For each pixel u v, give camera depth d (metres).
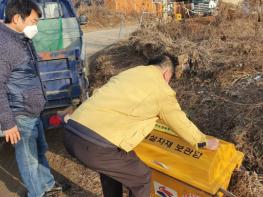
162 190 2.81
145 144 2.88
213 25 8.17
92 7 19.31
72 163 4.39
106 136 2.49
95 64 8.01
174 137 2.83
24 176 3.40
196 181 2.53
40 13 2.98
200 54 5.82
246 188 3.20
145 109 2.49
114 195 3.09
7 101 2.87
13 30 2.85
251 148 3.66
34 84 3.16
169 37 7.46
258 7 8.99
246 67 5.31
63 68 4.68
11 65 2.85
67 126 2.64
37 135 3.37
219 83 5.07
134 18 18.59
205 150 2.64
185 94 5.04
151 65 2.67
